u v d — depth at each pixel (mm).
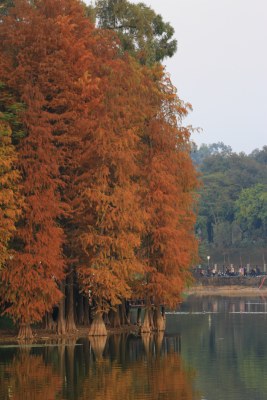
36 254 80938
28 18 84625
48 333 90125
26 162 81438
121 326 103688
